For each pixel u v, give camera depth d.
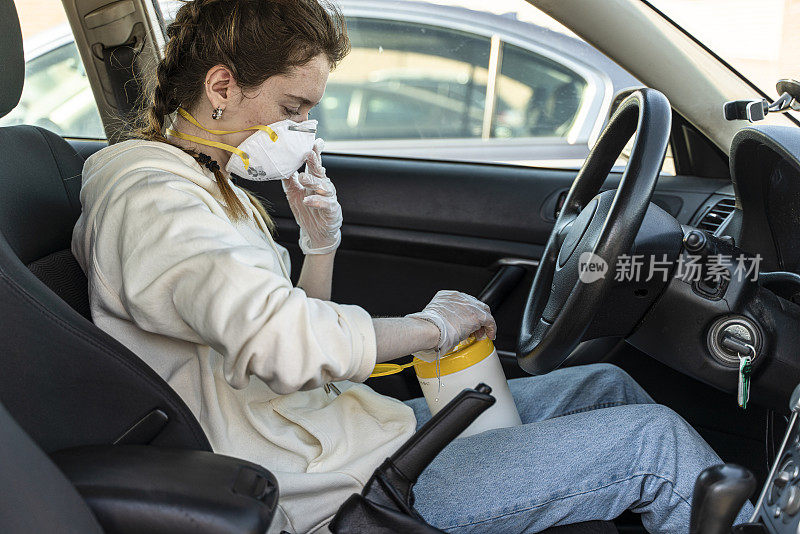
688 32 1.66
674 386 1.60
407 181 1.96
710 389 1.54
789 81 1.20
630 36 1.66
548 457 1.10
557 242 1.37
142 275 0.97
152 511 0.78
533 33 2.05
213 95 1.09
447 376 1.21
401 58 2.22
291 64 1.06
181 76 1.12
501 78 2.12
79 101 2.01
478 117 2.16
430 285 1.99
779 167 1.21
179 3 1.16
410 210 1.96
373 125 2.27
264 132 1.11
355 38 2.25
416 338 1.10
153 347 1.08
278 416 1.15
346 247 2.02
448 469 1.11
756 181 1.26
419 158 2.05
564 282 1.18
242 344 0.91
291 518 1.05
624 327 1.23
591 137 2.00
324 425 1.15
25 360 0.86
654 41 1.65
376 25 2.22
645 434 1.11
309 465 1.10
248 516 0.78
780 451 0.94
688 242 1.16
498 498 1.08
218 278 0.92
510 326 1.85
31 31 1.91
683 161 1.76
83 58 1.92
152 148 1.12
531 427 1.15
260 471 0.85
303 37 1.06
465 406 0.95
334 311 1.00
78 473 0.82
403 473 0.96
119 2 1.83
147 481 0.81
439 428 0.95
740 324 1.16
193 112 1.13
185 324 0.99
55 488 0.75
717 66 1.64
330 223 1.40
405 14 2.19
